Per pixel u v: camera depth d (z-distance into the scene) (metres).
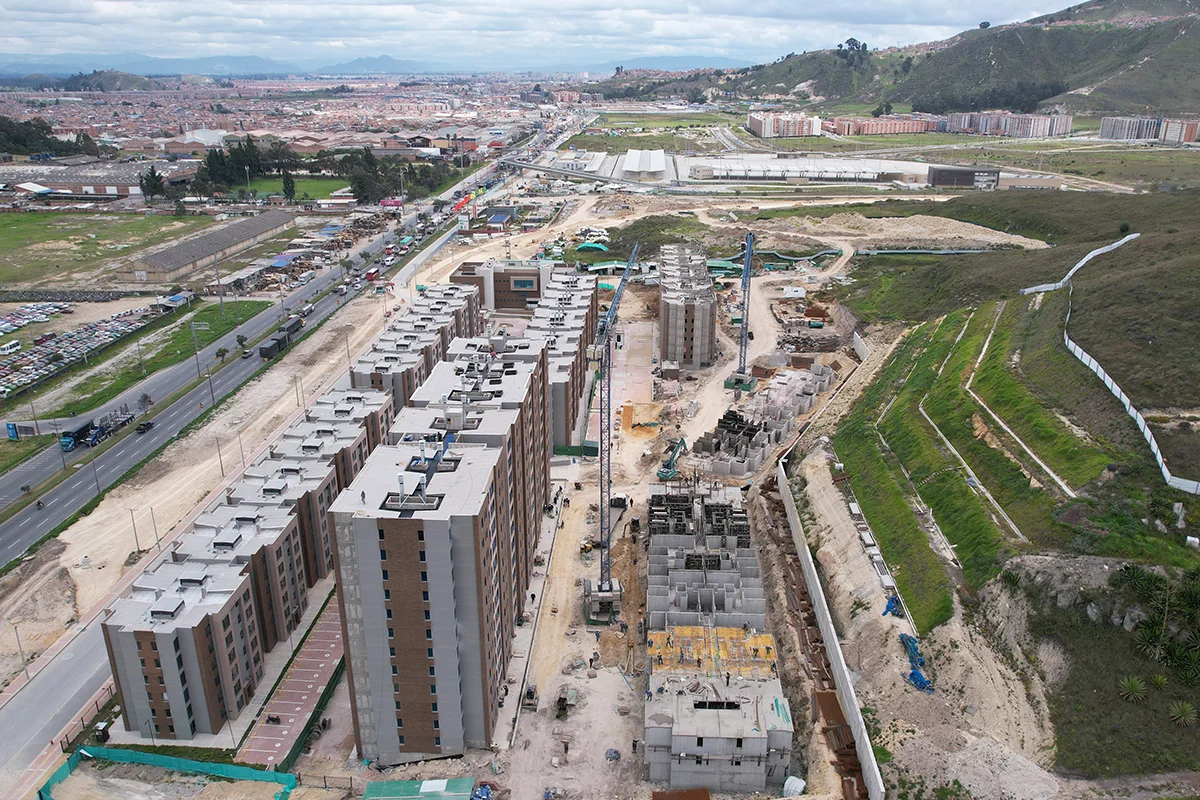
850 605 144.25
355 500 111.00
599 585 151.38
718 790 115.25
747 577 147.38
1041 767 107.50
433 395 156.25
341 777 117.31
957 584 135.88
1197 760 105.44
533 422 164.38
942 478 163.50
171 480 196.88
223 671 124.12
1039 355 188.12
